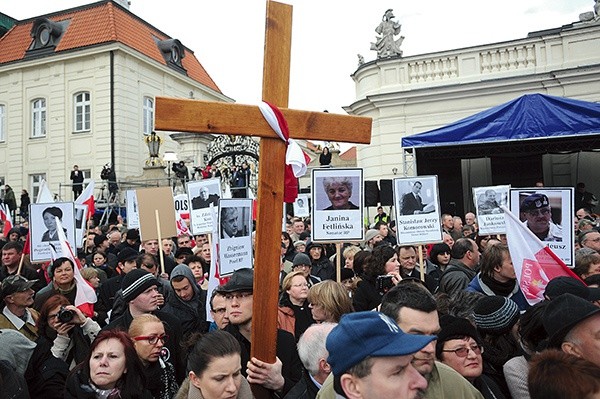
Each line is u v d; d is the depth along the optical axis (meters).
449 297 3.38
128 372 2.82
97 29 26.14
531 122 10.21
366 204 11.51
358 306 4.74
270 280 2.67
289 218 12.54
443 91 14.97
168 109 2.58
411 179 5.98
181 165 19.64
